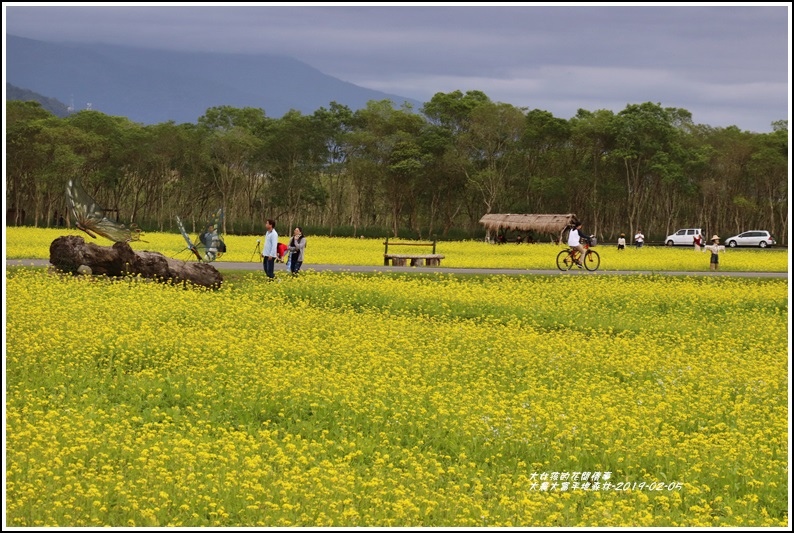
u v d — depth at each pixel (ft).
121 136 289.94
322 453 42.93
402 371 57.82
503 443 44.50
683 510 38.19
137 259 93.30
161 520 33.22
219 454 40.60
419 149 288.92
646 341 75.36
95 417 45.93
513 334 74.79
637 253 184.55
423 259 133.49
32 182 280.92
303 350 63.46
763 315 91.30
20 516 32.71
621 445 44.34
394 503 34.99
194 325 72.13
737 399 55.72
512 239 261.24
